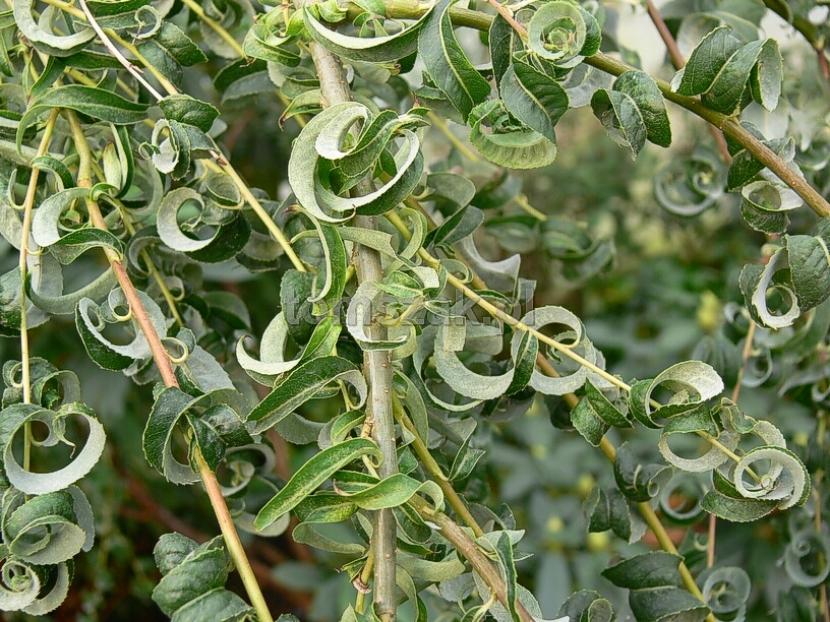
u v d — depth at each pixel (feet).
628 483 1.32
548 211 3.61
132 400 2.56
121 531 2.81
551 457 2.75
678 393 1.15
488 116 1.12
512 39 1.11
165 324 1.16
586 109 3.82
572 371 1.35
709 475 1.45
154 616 2.98
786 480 1.11
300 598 3.13
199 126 1.19
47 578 1.08
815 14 1.52
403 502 1.02
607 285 3.45
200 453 1.07
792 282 1.11
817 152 1.57
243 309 1.44
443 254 1.34
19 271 1.17
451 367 1.17
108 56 1.22
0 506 1.08
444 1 1.09
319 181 1.08
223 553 1.04
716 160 1.56
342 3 1.15
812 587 1.51
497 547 1.05
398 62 1.20
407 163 1.06
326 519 1.04
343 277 1.09
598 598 1.26
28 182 1.27
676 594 1.31
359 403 1.12
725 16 1.51
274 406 1.06
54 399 1.13
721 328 1.67
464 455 1.20
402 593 1.12
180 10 1.37
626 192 3.56
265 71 1.39
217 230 1.24
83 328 1.09
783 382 1.57
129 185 1.20
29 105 1.22
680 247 3.42
